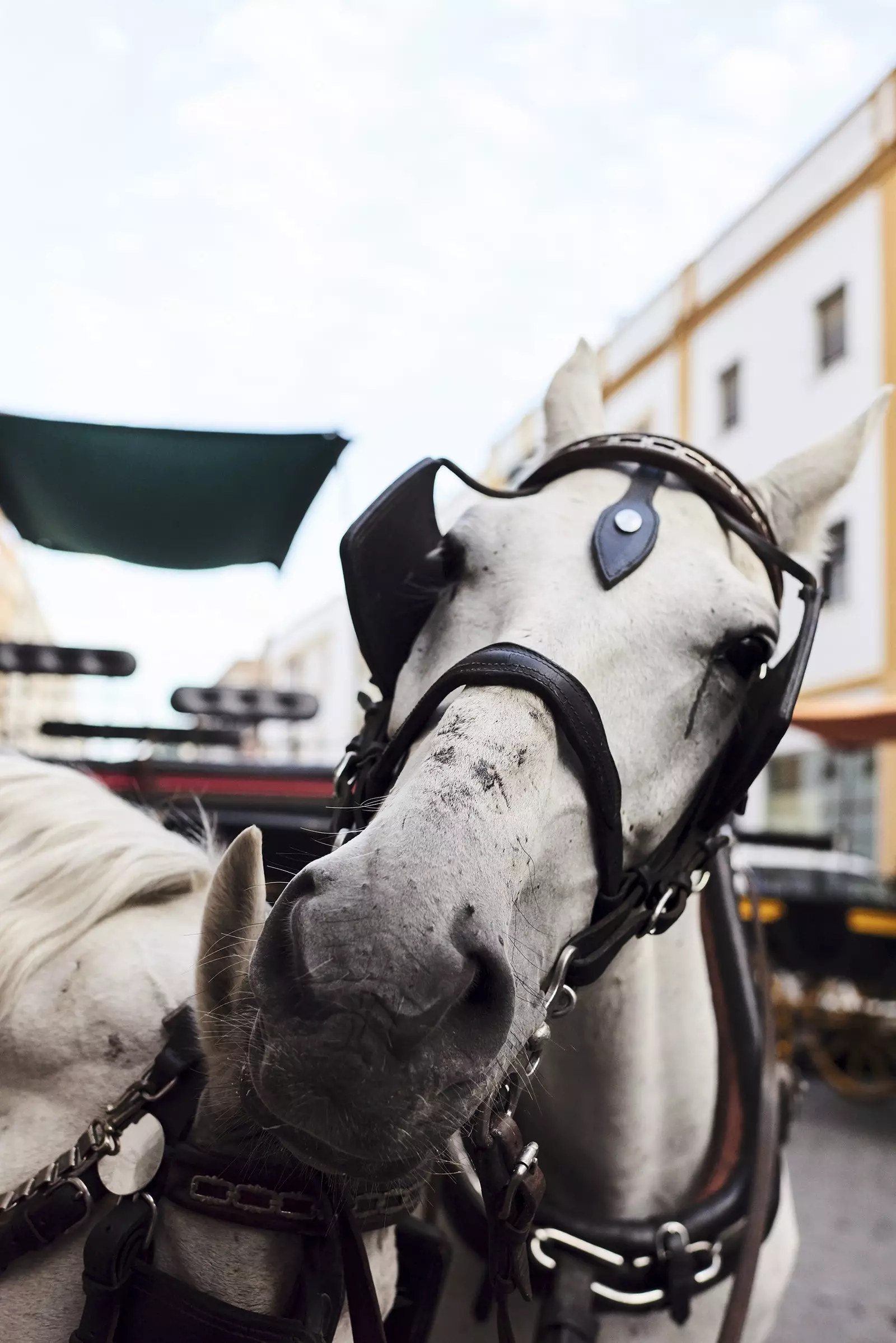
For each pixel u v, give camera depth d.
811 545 1.57
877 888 6.79
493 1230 1.01
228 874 0.96
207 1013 0.95
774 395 11.77
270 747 5.27
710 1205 1.46
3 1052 1.06
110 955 1.12
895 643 10.03
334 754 6.83
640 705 1.11
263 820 2.62
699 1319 1.44
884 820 10.39
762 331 11.97
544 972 1.02
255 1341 0.91
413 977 0.76
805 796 11.71
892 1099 5.93
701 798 1.21
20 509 3.48
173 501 3.41
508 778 0.92
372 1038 0.75
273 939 0.82
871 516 10.39
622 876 1.09
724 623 1.16
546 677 1.00
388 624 1.25
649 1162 1.47
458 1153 1.06
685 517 1.26
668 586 1.16
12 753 1.38
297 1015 0.77
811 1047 6.11
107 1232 0.94
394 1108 0.76
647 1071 1.40
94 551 3.74
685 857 1.20
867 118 10.55
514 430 8.54
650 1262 1.40
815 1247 3.74
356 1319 0.97
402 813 0.86
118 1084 1.06
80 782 1.29
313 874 0.83
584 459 1.36
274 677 19.48
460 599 1.20
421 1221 1.24
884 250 10.31
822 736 7.23
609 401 15.08
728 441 12.53
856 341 10.66
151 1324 0.92
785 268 11.66
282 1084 0.76
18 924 1.09
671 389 13.54
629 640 1.11
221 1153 0.97
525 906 0.97
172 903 1.21
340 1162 0.79
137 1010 1.08
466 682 1.02
